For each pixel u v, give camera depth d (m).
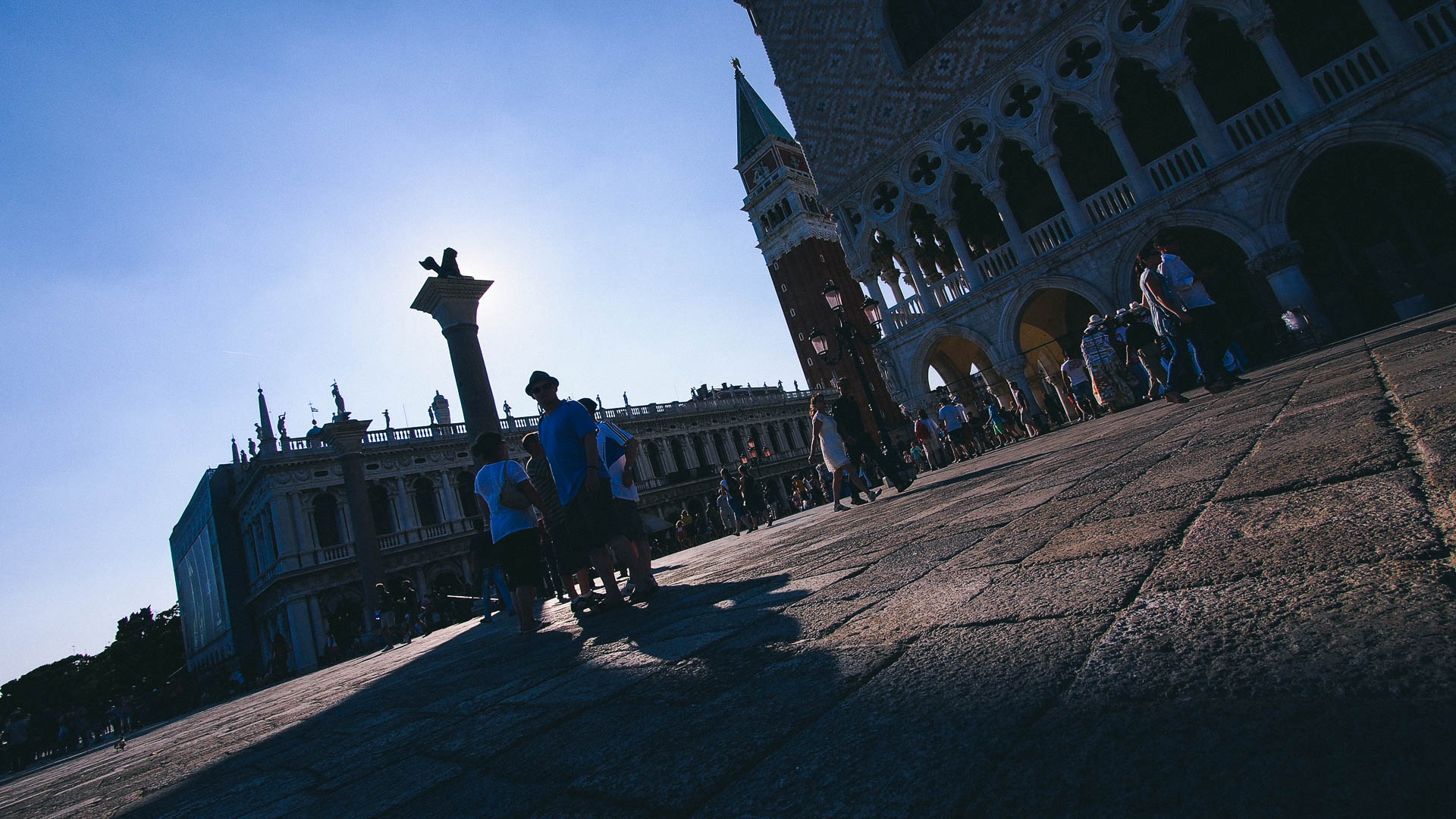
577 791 1.47
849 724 1.36
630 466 5.64
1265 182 14.18
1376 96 12.94
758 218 58.00
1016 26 17.22
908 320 20.50
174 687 30.14
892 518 6.14
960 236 19.08
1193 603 1.45
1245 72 16.59
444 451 37.78
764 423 55.59
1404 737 0.78
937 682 1.46
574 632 4.95
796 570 4.28
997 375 20.80
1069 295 21.16
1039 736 1.07
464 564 36.19
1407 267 14.33
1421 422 2.49
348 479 24.73
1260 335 16.77
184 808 2.62
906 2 19.91
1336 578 1.32
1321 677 0.98
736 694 1.85
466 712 2.97
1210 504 2.37
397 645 22.53
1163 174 17.45
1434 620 1.03
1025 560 2.42
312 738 3.63
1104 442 6.57
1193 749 0.90
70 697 62.25
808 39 21.95
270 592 32.94
